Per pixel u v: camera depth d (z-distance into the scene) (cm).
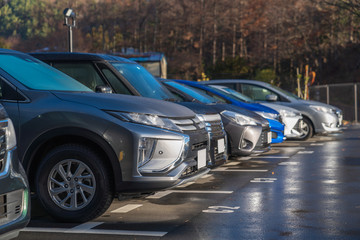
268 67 12356
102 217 861
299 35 11025
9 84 838
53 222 829
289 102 2311
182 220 834
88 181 829
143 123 812
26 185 619
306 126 2294
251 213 877
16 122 820
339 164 1503
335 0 6391
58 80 908
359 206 923
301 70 11281
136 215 873
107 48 15050
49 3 19012
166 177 808
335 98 4459
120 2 15812
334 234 736
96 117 804
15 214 601
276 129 1783
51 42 16225
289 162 1567
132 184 802
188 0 14425
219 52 15388
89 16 16238
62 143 846
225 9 14262
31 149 818
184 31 14450
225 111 1440
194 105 1169
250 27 13738
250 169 1427
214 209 914
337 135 2550
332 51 10825
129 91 1120
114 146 799
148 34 15000
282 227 779
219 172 1376
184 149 844
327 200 980
